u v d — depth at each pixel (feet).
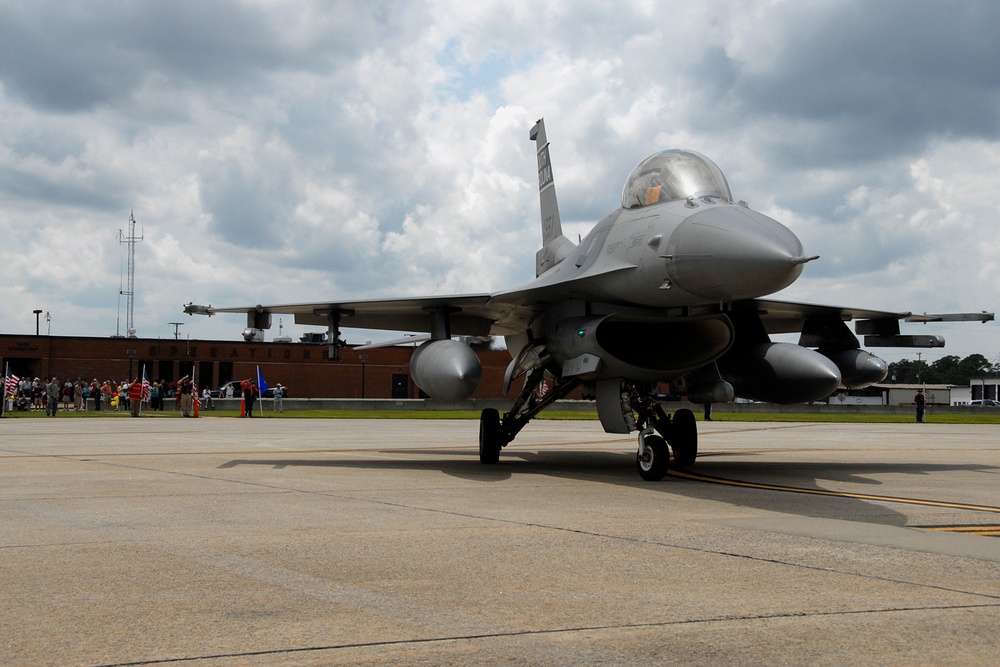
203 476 37.76
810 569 18.84
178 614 15.08
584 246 42.01
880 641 13.73
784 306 46.26
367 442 63.98
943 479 39.19
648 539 22.41
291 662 12.60
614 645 13.47
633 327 41.78
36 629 14.19
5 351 174.81
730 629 14.34
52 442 61.77
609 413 40.32
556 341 41.70
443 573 18.34
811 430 91.40
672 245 33.76
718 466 45.80
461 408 159.33
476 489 33.65
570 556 20.15
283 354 193.67
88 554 20.13
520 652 13.10
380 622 14.66
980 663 12.75
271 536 22.58
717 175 37.40
